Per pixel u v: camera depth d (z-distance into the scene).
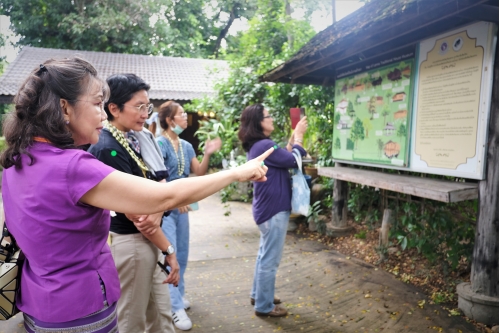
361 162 4.10
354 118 4.20
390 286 3.45
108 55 13.60
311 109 5.50
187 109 8.71
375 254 4.23
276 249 2.87
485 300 2.71
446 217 3.51
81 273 1.13
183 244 3.02
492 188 2.69
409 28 2.84
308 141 6.05
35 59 11.88
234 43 18.73
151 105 1.88
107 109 1.78
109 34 16.38
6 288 1.17
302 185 2.85
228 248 4.73
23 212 1.08
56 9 16.45
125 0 15.91
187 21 18.55
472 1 2.21
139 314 1.84
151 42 17.11
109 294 1.20
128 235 1.81
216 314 3.04
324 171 4.49
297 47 6.70
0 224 2.84
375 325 2.81
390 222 4.07
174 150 2.95
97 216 1.15
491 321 2.72
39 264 1.10
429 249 3.55
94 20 15.18
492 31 2.57
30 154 1.07
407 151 3.41
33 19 16.67
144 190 1.09
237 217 6.39
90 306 1.14
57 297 1.09
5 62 19.89
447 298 3.15
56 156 1.07
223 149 7.31
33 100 1.07
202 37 19.19
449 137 2.95
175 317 2.80
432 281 3.48
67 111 1.11
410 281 3.55
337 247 4.66
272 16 8.47
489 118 2.65
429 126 3.15
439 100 3.03
